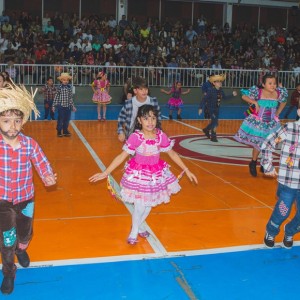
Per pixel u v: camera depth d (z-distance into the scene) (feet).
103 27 85.51
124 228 17.84
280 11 104.99
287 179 14.96
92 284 13.26
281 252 15.92
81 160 30.25
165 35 88.07
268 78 24.50
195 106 72.74
